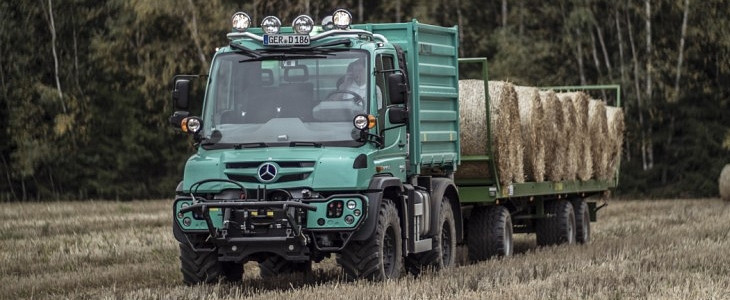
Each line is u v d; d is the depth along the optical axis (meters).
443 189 29.33
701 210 59.06
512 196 34.38
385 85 25.81
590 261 29.97
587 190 42.19
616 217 54.91
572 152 39.66
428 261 28.59
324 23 26.89
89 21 89.62
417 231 27.33
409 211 26.73
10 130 85.50
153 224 49.59
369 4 90.75
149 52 87.44
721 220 49.66
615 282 24.94
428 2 90.31
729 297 22.42
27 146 83.81
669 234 40.84
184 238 24.89
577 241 41.16
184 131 25.22
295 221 23.92
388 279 24.81
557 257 31.72
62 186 86.75
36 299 24.53
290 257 24.23
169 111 87.75
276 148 24.66
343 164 24.19
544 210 40.00
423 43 28.91
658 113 87.81
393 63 26.69
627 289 23.73
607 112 45.28
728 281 25.36
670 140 87.44
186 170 24.94
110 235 42.69
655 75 87.06
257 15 87.88
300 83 25.08
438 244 28.73
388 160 25.72
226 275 26.56
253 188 24.39
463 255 36.56
